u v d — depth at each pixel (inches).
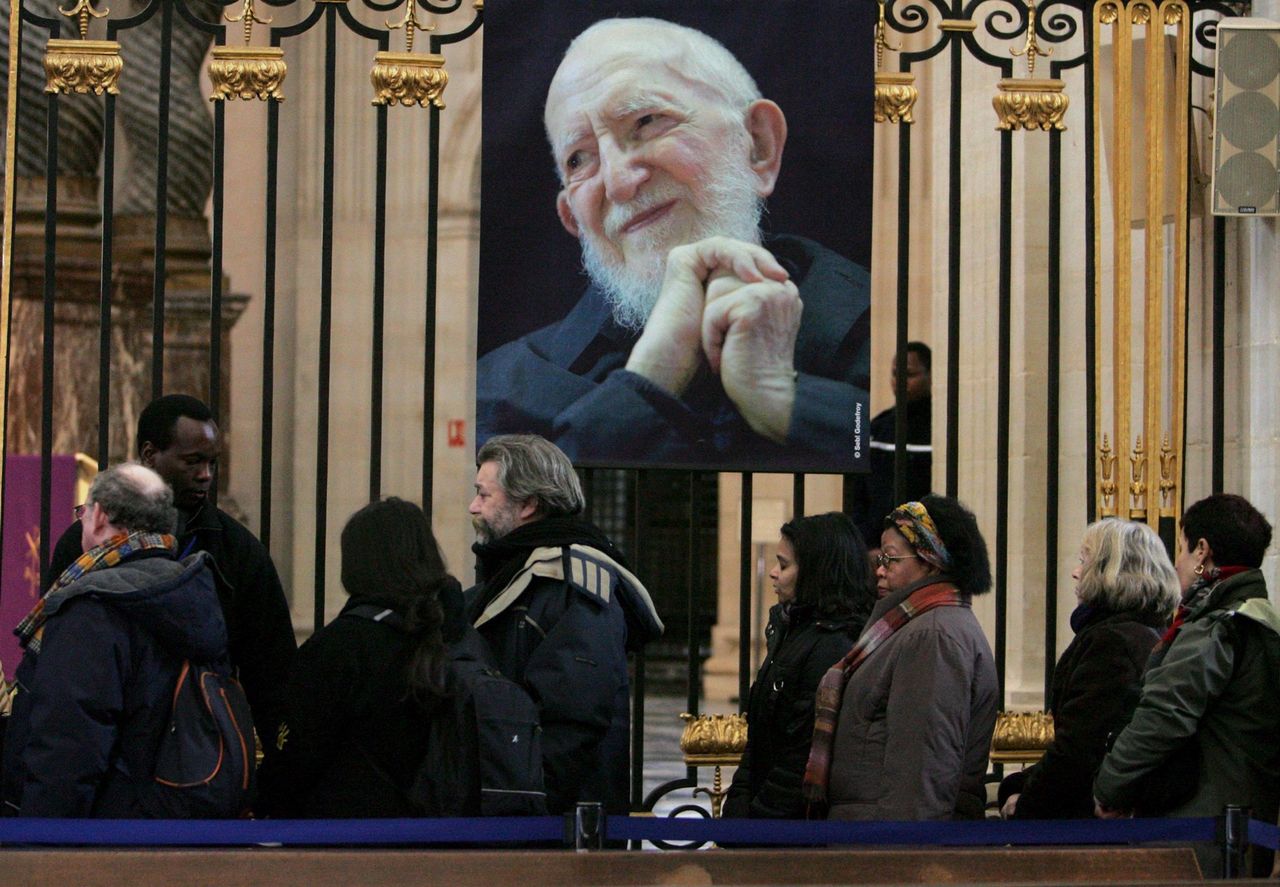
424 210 863.1
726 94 371.9
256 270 917.2
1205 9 398.9
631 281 368.5
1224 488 399.2
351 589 274.2
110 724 265.4
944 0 382.0
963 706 291.3
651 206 369.4
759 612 840.3
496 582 290.4
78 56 358.6
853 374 372.2
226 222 922.1
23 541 483.5
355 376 863.1
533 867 256.7
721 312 369.7
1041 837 279.7
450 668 269.6
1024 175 492.4
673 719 897.5
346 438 863.1
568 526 293.7
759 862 263.7
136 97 689.6
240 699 283.1
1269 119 387.5
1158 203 387.2
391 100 365.7
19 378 619.2
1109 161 453.1
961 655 292.4
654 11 372.5
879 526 506.0
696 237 370.6
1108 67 450.6
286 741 268.7
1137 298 460.8
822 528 320.2
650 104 370.0
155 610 268.1
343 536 277.4
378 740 268.4
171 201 697.0
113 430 687.1
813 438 370.9
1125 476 382.3
